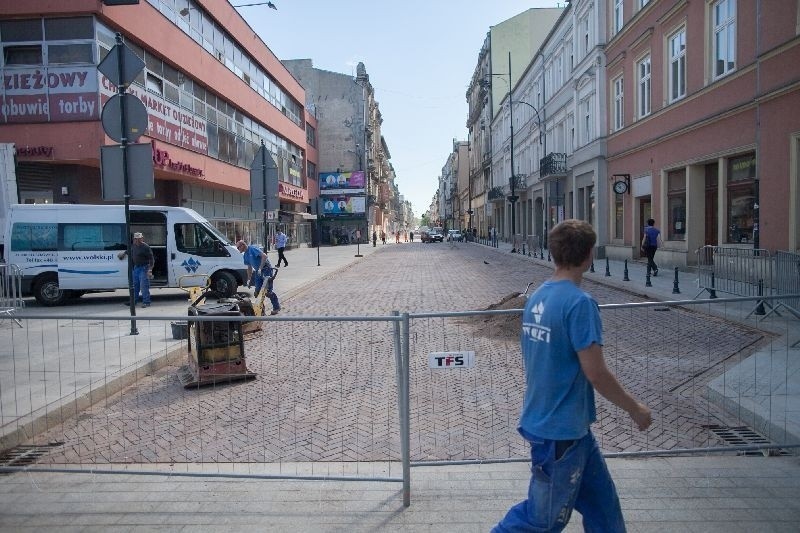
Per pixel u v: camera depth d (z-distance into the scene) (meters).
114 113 9.74
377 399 6.21
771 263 10.45
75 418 5.92
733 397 5.58
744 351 6.41
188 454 5.02
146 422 5.78
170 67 22.23
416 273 24.36
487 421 5.50
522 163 47.72
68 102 17.45
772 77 13.57
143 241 14.30
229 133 29.28
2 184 12.43
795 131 12.78
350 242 62.62
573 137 31.47
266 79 37.03
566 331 2.60
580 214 30.64
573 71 30.14
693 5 17.62
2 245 14.73
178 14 22.89
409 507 3.86
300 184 48.72
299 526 3.63
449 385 5.55
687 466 4.45
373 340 6.30
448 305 14.34
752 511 3.72
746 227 15.39
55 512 3.89
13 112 17.47
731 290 11.78
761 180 14.08
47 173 18.61
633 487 4.09
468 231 71.38
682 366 6.23
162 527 3.65
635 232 23.30
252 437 5.39
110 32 18.30
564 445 2.61
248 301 9.88
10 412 5.62
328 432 5.47
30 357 5.89
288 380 6.32
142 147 9.74
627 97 23.53
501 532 2.74
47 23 17.44
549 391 2.64
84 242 14.64
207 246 15.73
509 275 22.23
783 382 5.73
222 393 6.63
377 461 4.76
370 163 68.06
